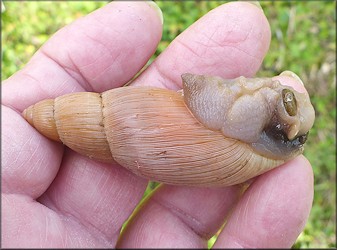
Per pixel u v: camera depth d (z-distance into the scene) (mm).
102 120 88
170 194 101
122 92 88
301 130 89
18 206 91
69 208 97
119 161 89
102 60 103
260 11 108
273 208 89
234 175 87
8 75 167
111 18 102
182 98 89
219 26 105
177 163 85
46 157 94
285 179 90
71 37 103
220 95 84
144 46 106
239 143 85
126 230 100
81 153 92
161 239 97
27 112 94
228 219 94
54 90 102
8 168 91
